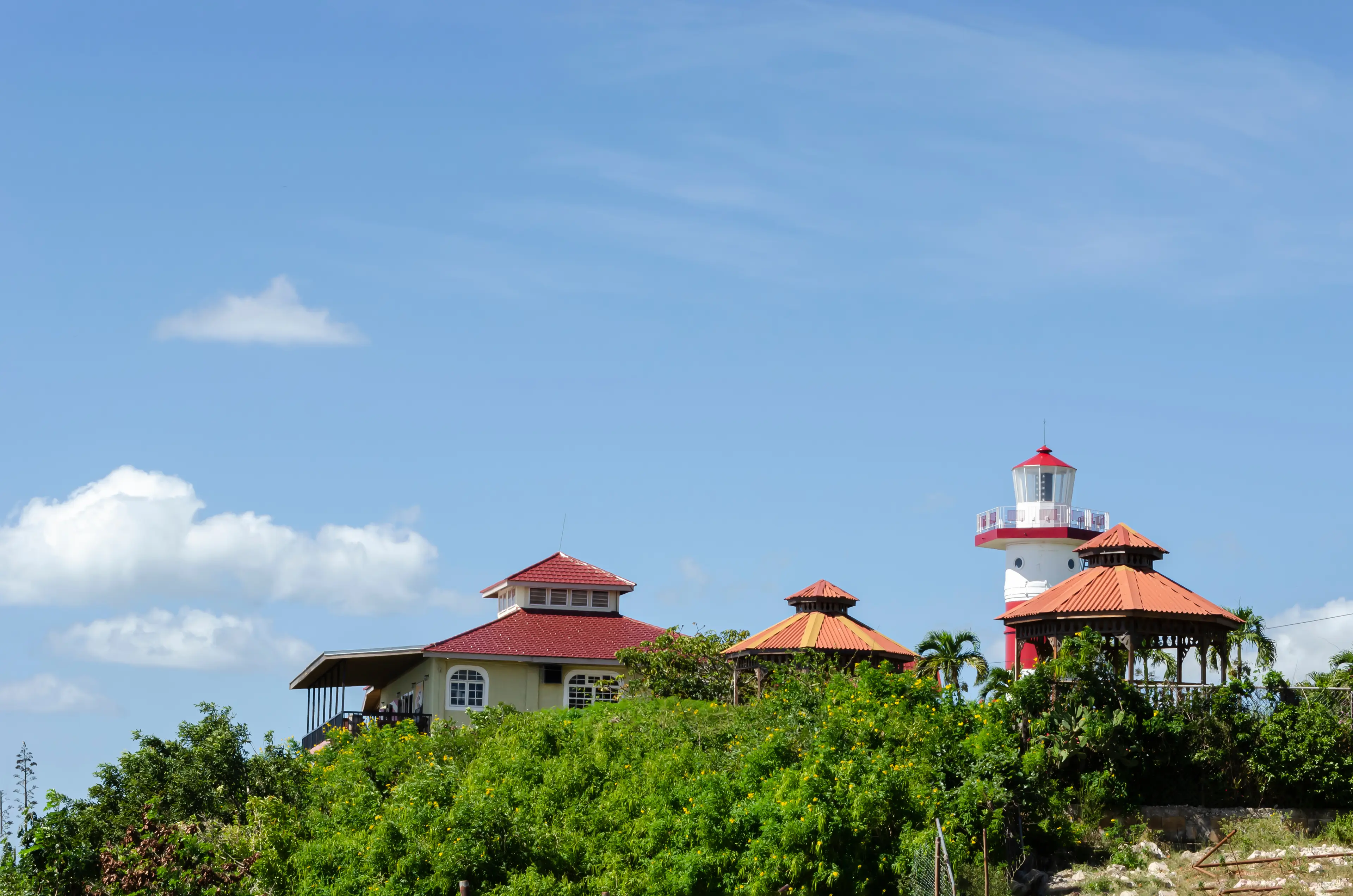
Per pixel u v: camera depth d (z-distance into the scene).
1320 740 41.09
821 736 40.06
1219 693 42.28
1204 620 45.44
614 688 63.91
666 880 36.53
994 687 44.62
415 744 47.62
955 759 39.34
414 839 38.47
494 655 63.69
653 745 43.59
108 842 40.72
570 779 41.00
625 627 68.81
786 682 46.78
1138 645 45.50
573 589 70.31
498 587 72.50
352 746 48.94
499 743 45.47
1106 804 40.62
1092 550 48.56
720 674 62.34
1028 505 78.31
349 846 39.59
